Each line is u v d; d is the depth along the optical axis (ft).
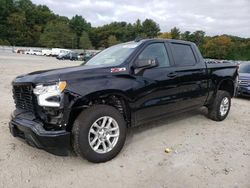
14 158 13.62
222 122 20.94
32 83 12.42
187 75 17.56
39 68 68.59
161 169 12.85
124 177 12.07
